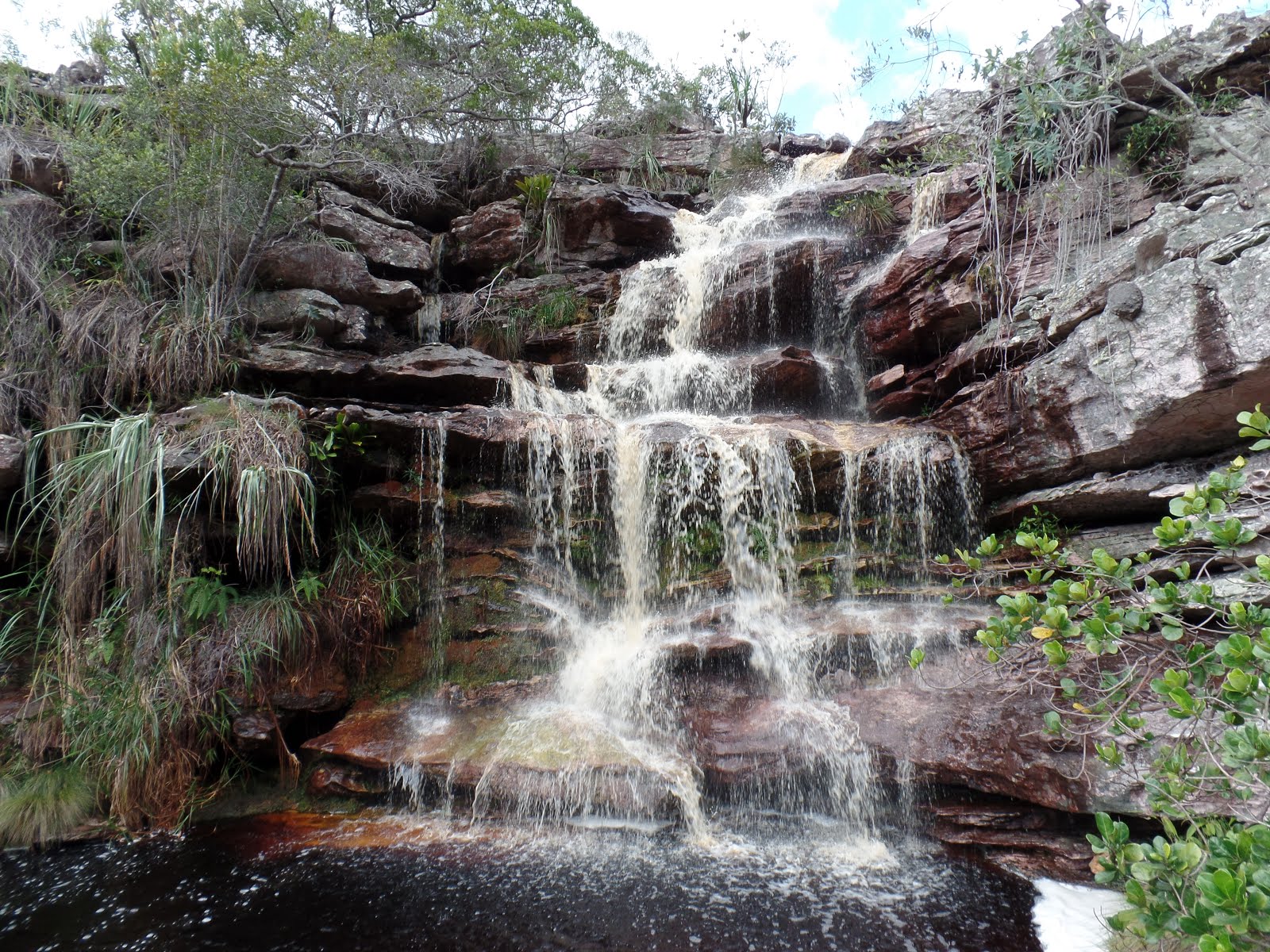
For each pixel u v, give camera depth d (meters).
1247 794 3.20
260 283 8.93
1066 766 4.61
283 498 6.13
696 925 4.14
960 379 7.58
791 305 9.67
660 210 12.12
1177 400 5.44
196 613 5.89
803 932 4.04
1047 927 4.01
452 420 7.15
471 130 13.09
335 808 5.79
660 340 10.26
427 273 10.83
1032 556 6.46
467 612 6.95
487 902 4.42
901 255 8.41
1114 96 7.00
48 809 5.31
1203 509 3.59
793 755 5.42
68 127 9.80
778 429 7.27
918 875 4.64
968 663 5.75
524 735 5.95
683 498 7.22
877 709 5.63
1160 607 3.46
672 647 6.29
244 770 5.99
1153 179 7.07
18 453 6.33
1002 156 7.71
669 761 5.57
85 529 6.03
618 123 15.30
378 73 8.98
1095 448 6.05
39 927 4.22
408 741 5.98
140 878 4.75
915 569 6.89
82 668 5.80
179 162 8.56
